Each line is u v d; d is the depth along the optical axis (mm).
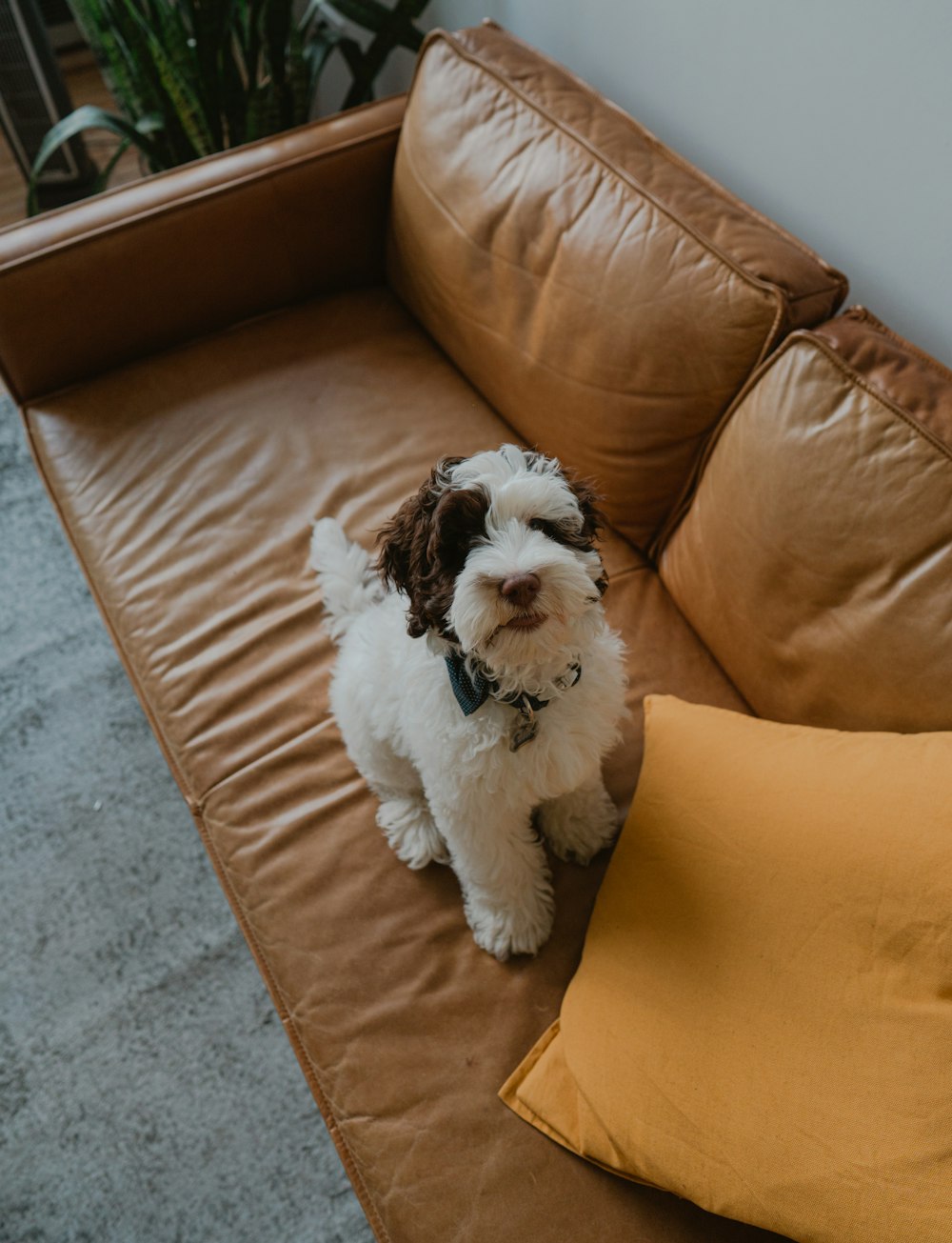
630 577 1480
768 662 1241
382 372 1765
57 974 1645
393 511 1579
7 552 2176
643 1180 984
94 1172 1469
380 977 1201
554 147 1433
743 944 1017
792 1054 937
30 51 2395
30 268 1640
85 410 1767
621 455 1403
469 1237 1015
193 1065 1553
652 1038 1010
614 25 1628
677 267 1271
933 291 1315
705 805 1120
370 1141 1094
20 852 1771
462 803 1131
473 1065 1124
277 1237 1407
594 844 1274
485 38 1594
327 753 1394
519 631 957
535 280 1444
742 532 1227
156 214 1671
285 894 1274
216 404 1738
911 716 1077
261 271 1826
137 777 1858
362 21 1953
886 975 934
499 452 1050
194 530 1599
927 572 1043
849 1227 837
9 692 1965
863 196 1341
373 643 1252
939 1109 844
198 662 1465
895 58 1188
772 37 1342
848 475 1100
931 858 948
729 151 1544
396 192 1708
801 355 1153
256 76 2061
